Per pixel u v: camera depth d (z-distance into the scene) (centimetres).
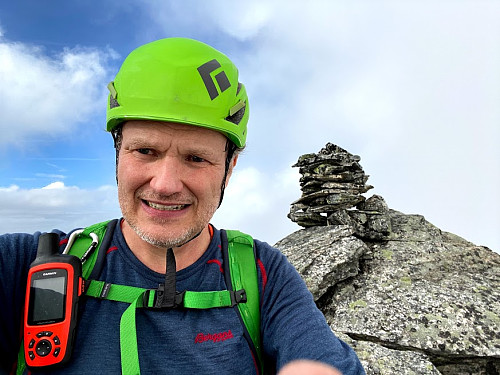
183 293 51
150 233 48
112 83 50
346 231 255
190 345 49
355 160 291
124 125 48
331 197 278
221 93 48
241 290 54
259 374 53
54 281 47
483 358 172
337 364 46
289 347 49
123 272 52
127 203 49
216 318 52
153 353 48
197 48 50
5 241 51
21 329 48
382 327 184
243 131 54
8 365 49
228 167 54
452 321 182
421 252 244
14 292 49
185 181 47
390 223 279
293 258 232
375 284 219
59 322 45
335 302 214
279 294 55
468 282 215
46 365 44
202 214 50
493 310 188
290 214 306
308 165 301
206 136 48
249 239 61
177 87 46
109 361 46
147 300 50
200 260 55
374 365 155
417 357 162
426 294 203
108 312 49
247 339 52
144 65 47
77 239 55
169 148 47
